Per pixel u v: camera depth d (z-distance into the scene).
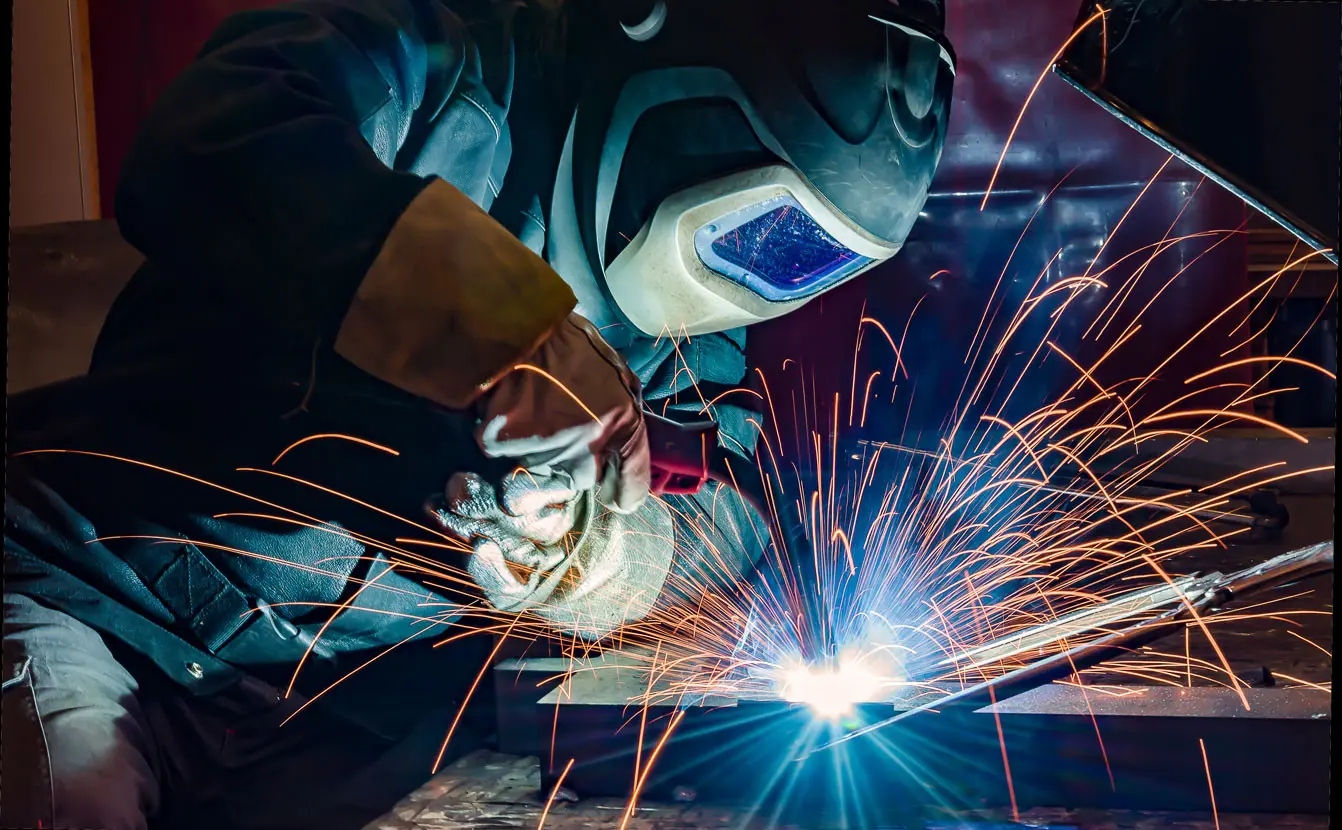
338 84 1.30
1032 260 3.42
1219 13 1.08
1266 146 1.09
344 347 1.12
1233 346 3.51
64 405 1.29
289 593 1.32
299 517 1.31
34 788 0.96
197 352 1.33
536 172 1.53
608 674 1.43
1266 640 1.69
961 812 1.21
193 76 1.27
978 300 3.42
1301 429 4.54
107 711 1.12
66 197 2.85
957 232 3.42
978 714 1.22
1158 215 3.41
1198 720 1.19
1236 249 3.45
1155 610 1.17
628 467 1.23
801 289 1.55
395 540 1.36
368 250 1.11
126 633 1.25
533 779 1.36
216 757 1.28
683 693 1.32
